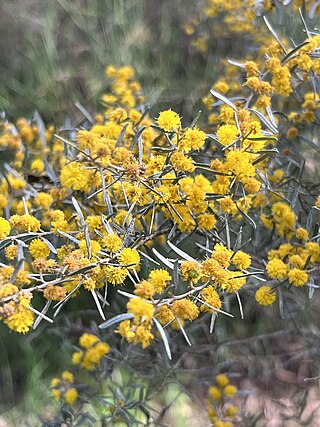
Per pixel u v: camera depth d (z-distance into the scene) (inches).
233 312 11.2
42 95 13.3
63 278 5.7
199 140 6.5
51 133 9.8
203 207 6.7
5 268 5.5
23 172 8.9
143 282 5.4
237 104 7.8
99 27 14.8
